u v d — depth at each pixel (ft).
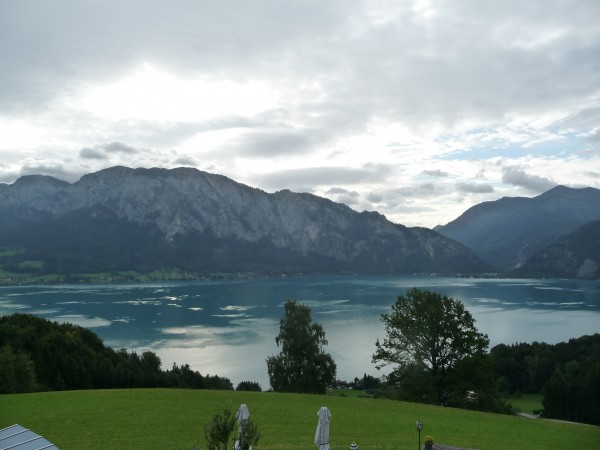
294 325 258.57
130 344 503.61
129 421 132.77
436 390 197.77
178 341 519.60
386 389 247.09
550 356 394.52
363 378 363.76
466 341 196.34
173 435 121.70
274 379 257.96
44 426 128.16
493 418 157.38
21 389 200.75
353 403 165.48
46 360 246.88
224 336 547.08
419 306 201.16
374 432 131.13
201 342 515.09
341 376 390.42
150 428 127.03
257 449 113.39
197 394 167.94
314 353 256.93
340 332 561.02
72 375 251.80
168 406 148.87
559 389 296.30
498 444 126.00
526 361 388.98
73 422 131.54
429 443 112.37
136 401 154.61
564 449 125.49
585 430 148.97
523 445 126.62
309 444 118.01
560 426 153.38
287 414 145.59
